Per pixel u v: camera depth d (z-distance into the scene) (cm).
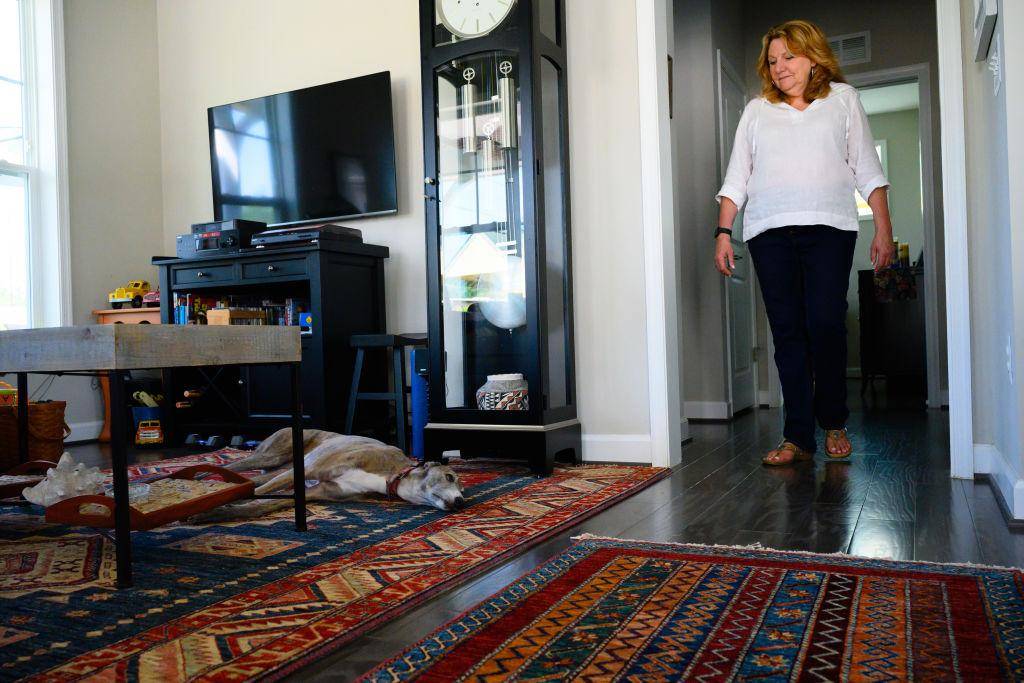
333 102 402
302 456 193
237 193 432
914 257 853
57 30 423
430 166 292
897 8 521
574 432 296
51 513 160
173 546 179
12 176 416
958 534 177
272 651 114
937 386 486
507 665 107
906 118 855
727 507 213
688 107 472
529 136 275
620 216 303
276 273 358
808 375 287
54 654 114
